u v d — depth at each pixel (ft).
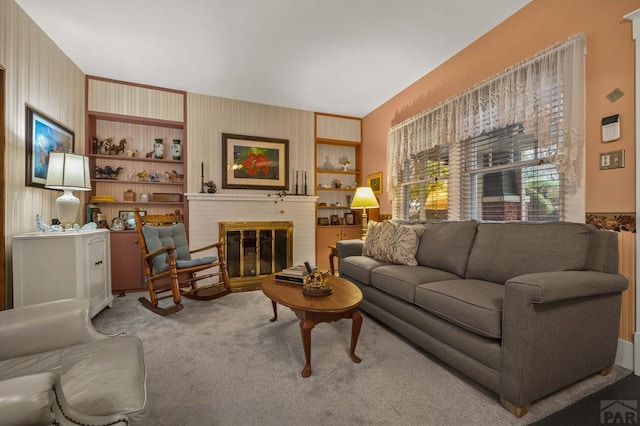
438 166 10.72
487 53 8.66
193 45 9.33
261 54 9.85
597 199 6.11
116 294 11.03
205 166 13.09
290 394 4.84
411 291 6.40
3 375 2.99
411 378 5.33
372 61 10.28
